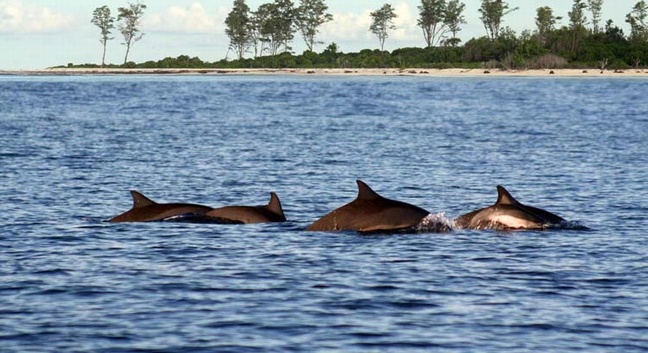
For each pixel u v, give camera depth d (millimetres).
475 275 52312
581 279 51344
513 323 43281
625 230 66562
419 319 43906
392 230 65500
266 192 88062
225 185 92750
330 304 46281
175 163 112125
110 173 101000
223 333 41688
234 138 150750
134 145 135750
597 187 91500
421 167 109812
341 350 39656
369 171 105188
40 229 65625
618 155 124875
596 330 42250
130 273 52312
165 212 69625
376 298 47406
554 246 60438
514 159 119625
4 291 48250
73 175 98500
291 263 55156
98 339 40750
